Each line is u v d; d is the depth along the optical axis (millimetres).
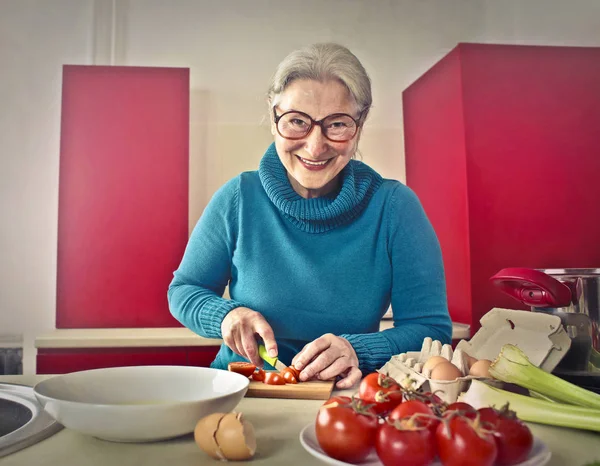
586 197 2252
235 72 2576
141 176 2393
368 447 543
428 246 1282
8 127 2449
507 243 2211
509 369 717
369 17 2631
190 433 666
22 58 2473
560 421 666
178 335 2047
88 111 2389
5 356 2385
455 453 497
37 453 593
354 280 1271
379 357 1071
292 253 1278
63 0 2510
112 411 561
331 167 1271
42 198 2447
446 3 2646
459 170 2244
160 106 2416
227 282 1383
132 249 2371
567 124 2262
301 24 2607
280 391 894
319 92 1220
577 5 2631
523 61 2256
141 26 2549
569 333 844
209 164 2543
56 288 2346
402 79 2637
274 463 564
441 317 1225
